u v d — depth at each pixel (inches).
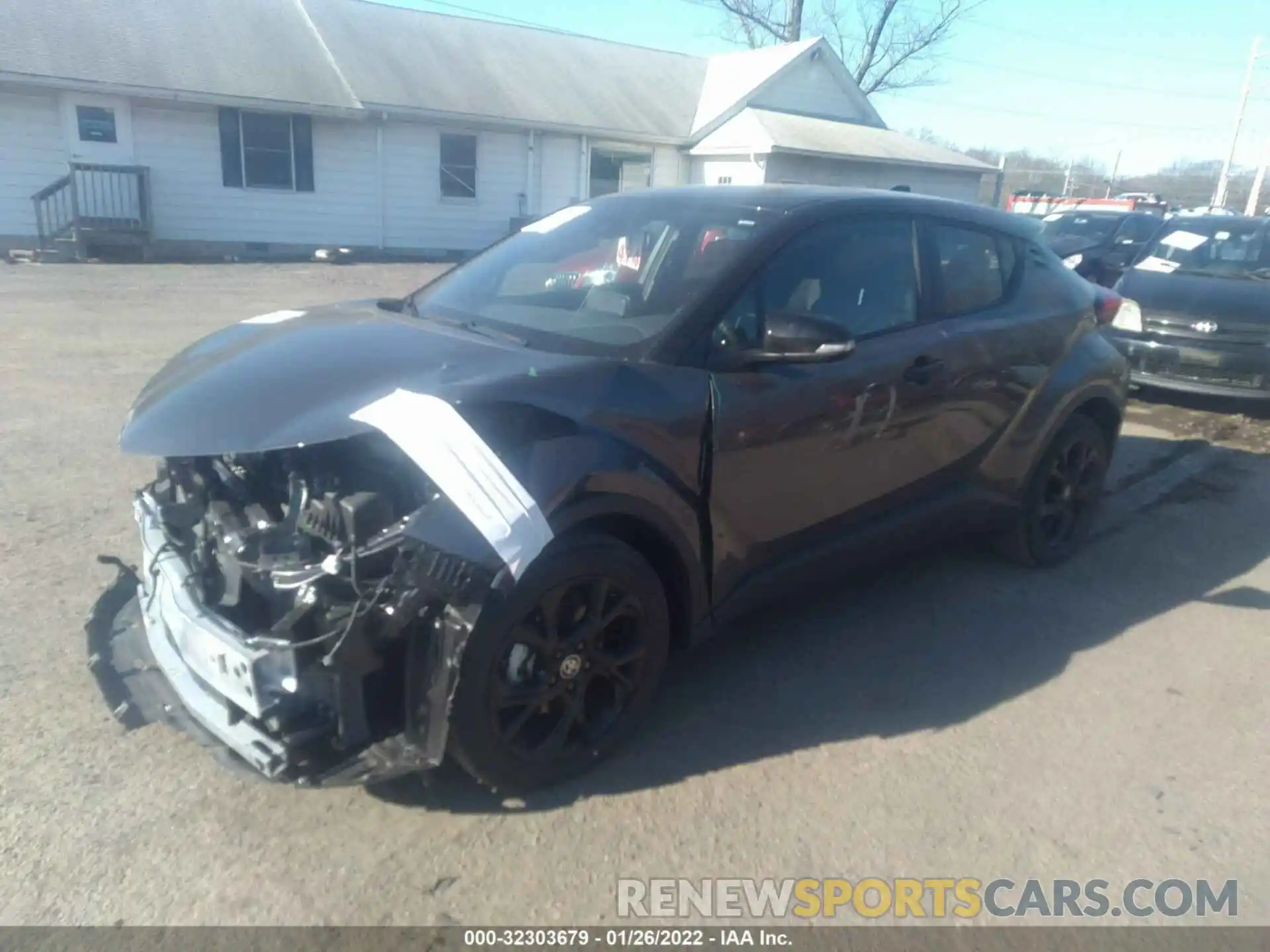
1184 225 382.3
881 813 122.0
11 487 216.2
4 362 340.5
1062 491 201.0
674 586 133.2
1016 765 133.3
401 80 852.6
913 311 163.3
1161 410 347.3
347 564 104.9
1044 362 183.9
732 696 147.6
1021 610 182.4
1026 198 1328.7
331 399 114.0
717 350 134.0
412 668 109.7
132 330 417.7
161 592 124.8
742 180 954.1
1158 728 144.3
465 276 168.6
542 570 112.9
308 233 823.1
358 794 121.0
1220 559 212.2
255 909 102.0
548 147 916.0
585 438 116.9
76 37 730.8
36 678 140.7
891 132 1147.9
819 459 144.7
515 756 117.0
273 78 780.0
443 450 105.6
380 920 101.4
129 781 120.7
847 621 174.7
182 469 135.4
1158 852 117.4
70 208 722.8
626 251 152.1
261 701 104.1
